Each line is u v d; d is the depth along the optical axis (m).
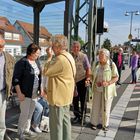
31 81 3.09
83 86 3.93
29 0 4.91
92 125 3.79
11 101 4.34
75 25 5.22
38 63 3.22
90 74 3.86
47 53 3.20
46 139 3.32
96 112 3.76
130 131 3.81
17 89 3.02
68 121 2.75
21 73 3.04
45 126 3.54
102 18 5.24
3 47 2.72
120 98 6.24
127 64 19.20
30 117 3.29
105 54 3.56
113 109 5.09
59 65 2.58
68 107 2.75
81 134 3.59
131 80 9.96
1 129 2.90
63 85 2.62
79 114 4.03
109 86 3.59
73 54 3.93
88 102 4.87
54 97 2.62
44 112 3.65
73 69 2.69
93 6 5.04
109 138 3.50
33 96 3.16
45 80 3.05
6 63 2.77
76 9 5.22
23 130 3.22
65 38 2.69
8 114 4.10
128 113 4.82
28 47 3.12
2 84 2.77
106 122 3.64
